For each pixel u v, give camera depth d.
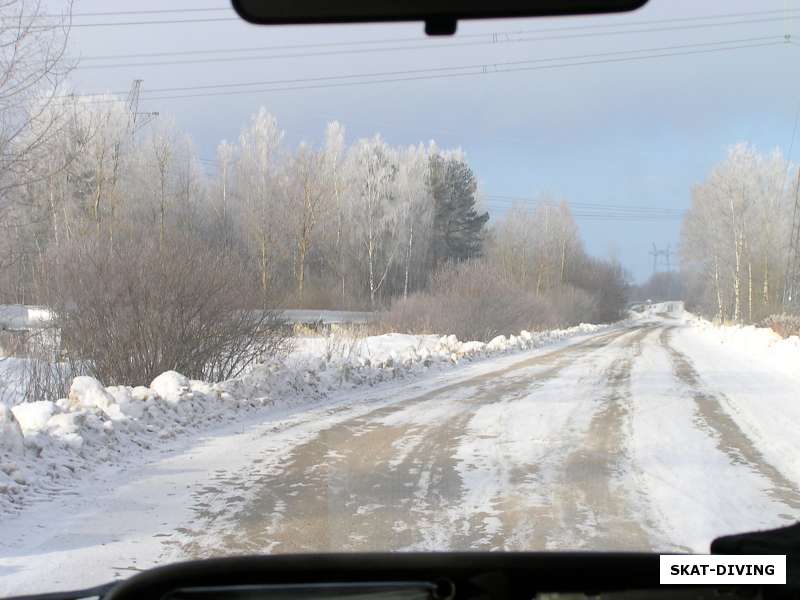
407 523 6.57
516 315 39.19
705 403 14.63
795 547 3.30
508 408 13.98
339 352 21.64
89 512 6.96
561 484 8.05
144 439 10.30
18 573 5.33
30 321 15.08
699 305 92.31
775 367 23.17
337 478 8.35
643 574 3.10
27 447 8.51
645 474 8.53
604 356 28.55
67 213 30.06
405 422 12.33
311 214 52.00
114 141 46.34
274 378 14.93
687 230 72.88
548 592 2.99
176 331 14.51
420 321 34.75
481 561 3.17
